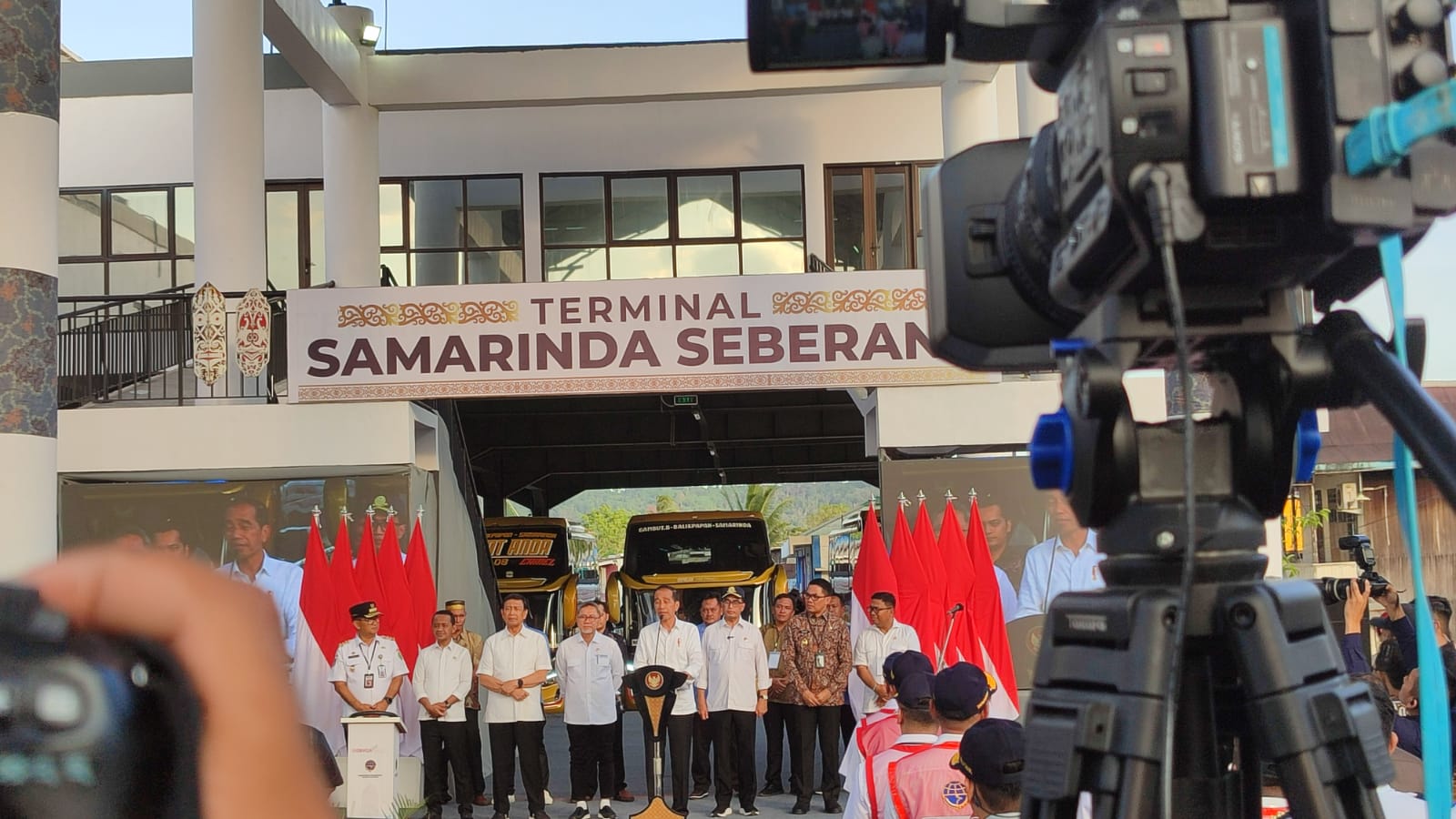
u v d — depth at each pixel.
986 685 4.00
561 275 17.58
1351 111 1.00
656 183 17.70
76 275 17.55
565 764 14.40
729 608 11.01
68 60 18.41
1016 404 11.15
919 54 1.30
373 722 8.42
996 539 10.97
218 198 12.50
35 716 0.41
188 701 0.45
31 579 0.44
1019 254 1.38
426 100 15.41
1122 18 1.07
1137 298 1.20
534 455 22.05
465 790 10.64
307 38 13.72
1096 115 1.09
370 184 15.43
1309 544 18.11
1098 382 1.21
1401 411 1.06
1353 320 1.21
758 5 1.24
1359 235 1.05
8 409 8.84
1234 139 1.03
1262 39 1.05
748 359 11.16
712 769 13.22
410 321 11.12
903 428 11.17
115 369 15.05
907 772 3.96
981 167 1.48
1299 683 1.15
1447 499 0.98
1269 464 1.26
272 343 12.84
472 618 13.05
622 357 11.15
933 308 1.50
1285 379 1.20
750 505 58.94
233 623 0.47
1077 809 1.21
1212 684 1.27
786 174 17.66
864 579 10.72
